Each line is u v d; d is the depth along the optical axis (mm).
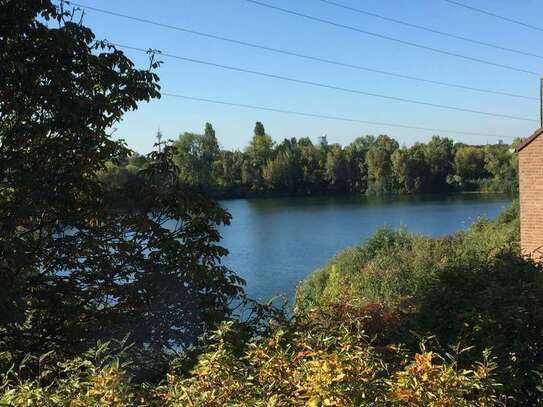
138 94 7422
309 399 2562
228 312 6742
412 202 81875
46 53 6723
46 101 6699
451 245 23000
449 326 4375
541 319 4043
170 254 6980
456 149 105625
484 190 99875
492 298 4273
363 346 3336
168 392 2896
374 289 15961
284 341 3678
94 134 7059
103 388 2736
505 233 25219
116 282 6973
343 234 45375
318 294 17031
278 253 36281
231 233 47750
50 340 6516
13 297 6113
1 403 2797
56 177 6793
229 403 2682
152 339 6191
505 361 3811
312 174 106000
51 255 7016
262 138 104625
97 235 7164
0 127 7051
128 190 7504
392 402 2656
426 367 2830
